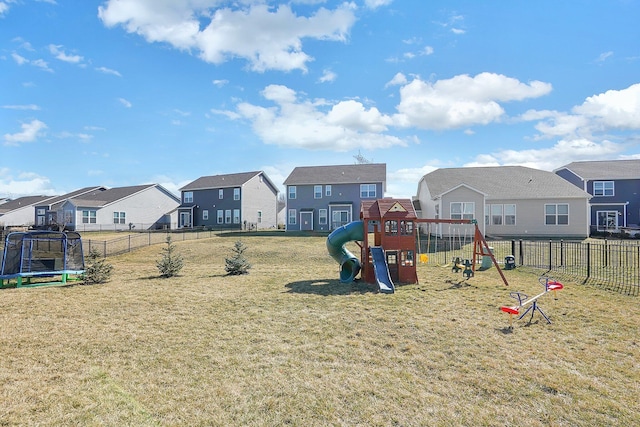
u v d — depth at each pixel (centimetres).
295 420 376
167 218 4712
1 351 559
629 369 489
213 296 951
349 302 874
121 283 1174
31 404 399
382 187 3494
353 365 510
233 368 500
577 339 602
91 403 404
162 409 394
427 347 575
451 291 995
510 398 420
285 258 1814
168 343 596
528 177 2788
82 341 605
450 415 386
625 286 970
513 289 1002
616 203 2956
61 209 4009
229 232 3344
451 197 2452
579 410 393
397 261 1157
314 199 3609
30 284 1172
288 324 699
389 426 367
